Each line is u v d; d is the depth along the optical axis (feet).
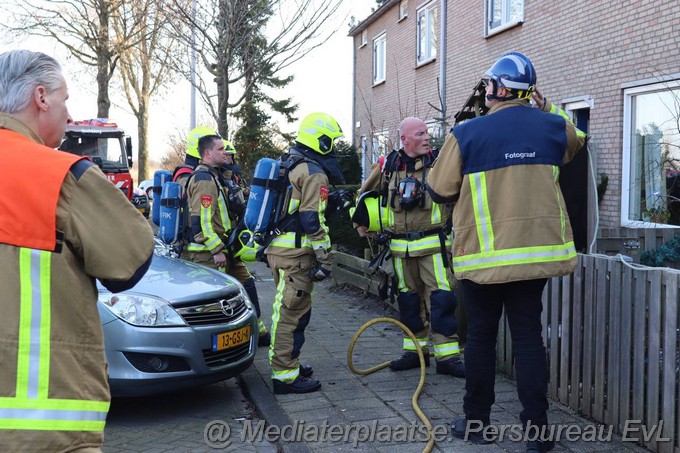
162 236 20.98
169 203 20.76
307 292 16.12
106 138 64.34
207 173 19.79
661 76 26.20
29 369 6.08
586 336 13.58
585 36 30.78
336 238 35.22
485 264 11.56
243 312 16.80
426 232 16.98
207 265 20.67
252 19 30.58
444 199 12.12
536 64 34.99
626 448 12.07
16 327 6.08
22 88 6.64
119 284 6.72
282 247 16.01
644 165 28.12
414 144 16.87
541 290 11.99
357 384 16.75
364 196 17.71
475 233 11.72
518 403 14.69
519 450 12.33
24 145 6.50
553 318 14.70
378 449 12.73
